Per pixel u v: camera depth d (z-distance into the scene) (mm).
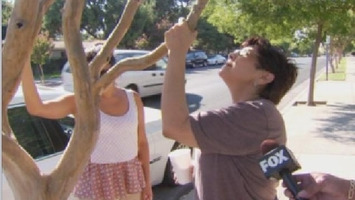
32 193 1769
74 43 1712
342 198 1591
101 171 3113
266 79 2104
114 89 3207
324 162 7527
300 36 15008
